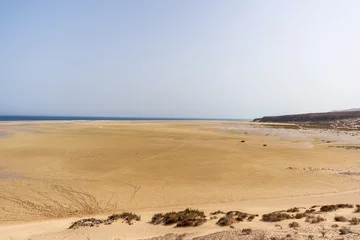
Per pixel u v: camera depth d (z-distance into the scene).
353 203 15.85
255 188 20.02
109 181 21.16
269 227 11.25
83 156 30.27
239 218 12.73
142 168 25.31
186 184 20.70
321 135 56.50
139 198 17.66
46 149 34.28
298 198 17.67
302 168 26.22
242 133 60.34
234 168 25.70
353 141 46.72
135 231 11.85
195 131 64.38
